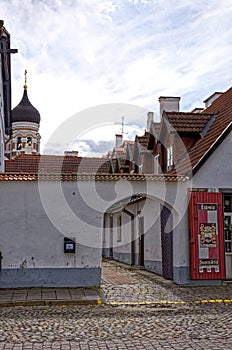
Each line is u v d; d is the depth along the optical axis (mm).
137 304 11750
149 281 15820
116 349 7172
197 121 18031
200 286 14609
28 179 14188
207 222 14844
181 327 8750
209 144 15852
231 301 12133
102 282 15531
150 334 8164
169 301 12062
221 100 20422
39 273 14031
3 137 22594
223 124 16312
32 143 44625
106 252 27656
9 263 13938
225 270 14945
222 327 8719
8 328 8711
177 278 14836
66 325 9000
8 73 19812
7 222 14062
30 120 44625
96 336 8039
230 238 15672
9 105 22469
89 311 10812
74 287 14070
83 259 14234
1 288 13781
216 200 15008
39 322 9328
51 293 13055
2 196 14102
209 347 7199
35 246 14094
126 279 16375
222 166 15328
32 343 7547
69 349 7188
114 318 9797
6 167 25625
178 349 7113
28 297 12391
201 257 14664
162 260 17109
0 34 16281
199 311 10680
